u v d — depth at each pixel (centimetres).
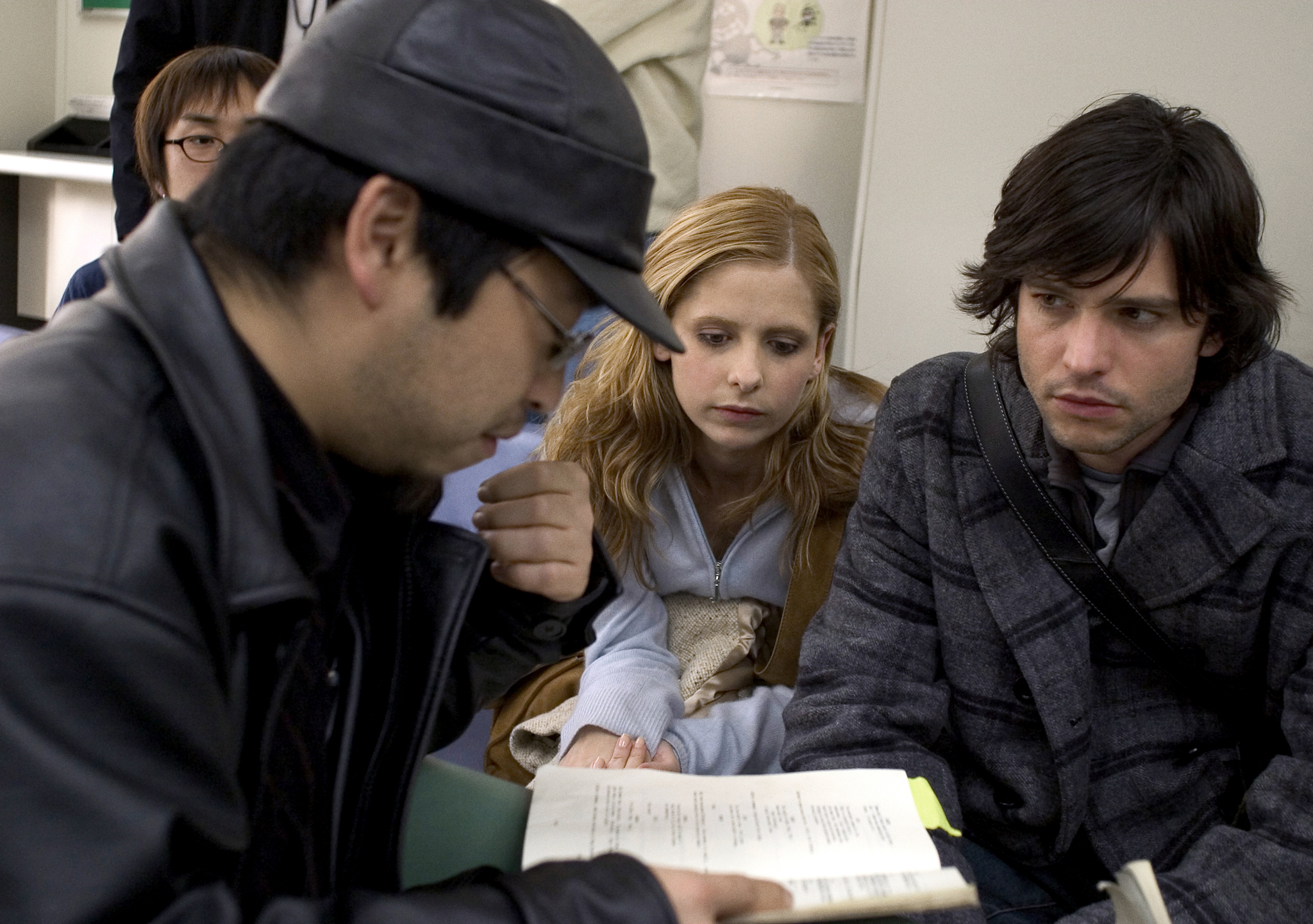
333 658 83
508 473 101
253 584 62
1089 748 119
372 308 68
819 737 120
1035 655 120
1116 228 98
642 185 75
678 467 161
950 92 263
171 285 66
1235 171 101
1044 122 255
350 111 66
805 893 75
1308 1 227
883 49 267
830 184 332
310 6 290
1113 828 121
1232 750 121
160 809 55
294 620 67
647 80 273
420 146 66
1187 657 119
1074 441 109
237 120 200
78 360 62
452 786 91
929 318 278
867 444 160
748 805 90
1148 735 121
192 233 70
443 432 73
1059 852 121
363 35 68
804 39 322
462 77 67
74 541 56
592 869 67
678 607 165
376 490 83
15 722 52
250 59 201
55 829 53
